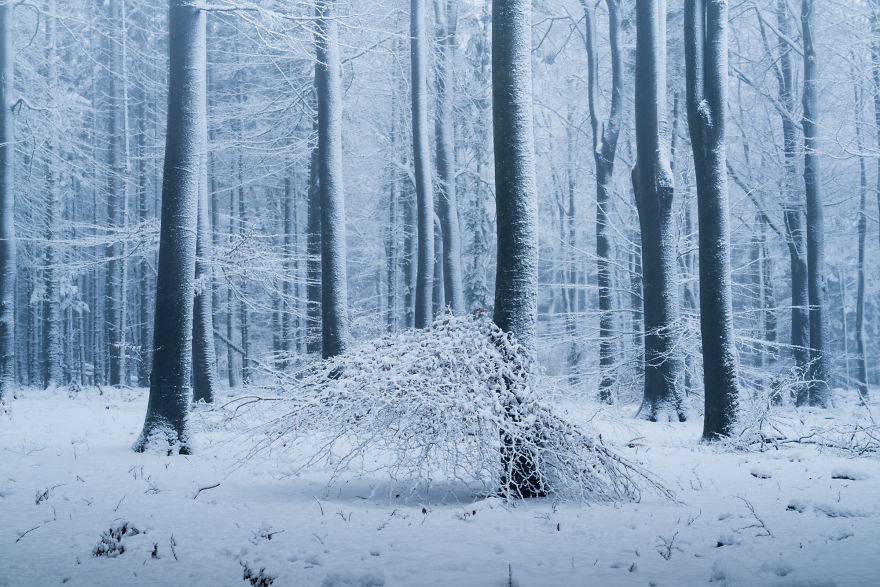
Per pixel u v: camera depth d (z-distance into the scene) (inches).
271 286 900.6
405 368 327.3
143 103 1376.7
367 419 323.3
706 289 530.9
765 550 229.0
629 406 857.5
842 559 216.8
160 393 486.0
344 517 283.0
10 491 334.6
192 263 509.4
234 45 1247.5
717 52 532.1
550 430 321.7
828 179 1159.0
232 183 1365.7
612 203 1058.1
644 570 209.2
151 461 439.8
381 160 1322.6
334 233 684.7
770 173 1034.1
